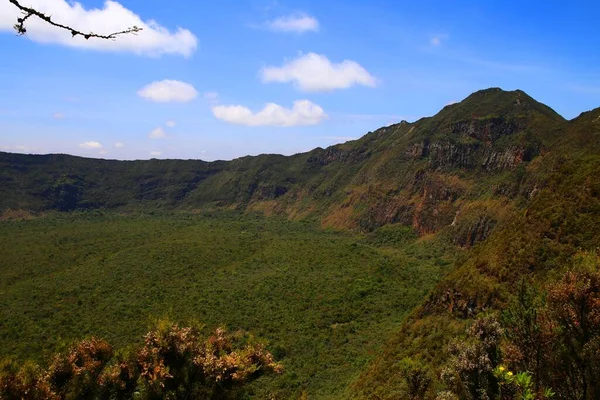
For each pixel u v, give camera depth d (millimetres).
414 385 17812
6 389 8195
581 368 10297
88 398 9383
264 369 10352
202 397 9648
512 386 9930
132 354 10188
